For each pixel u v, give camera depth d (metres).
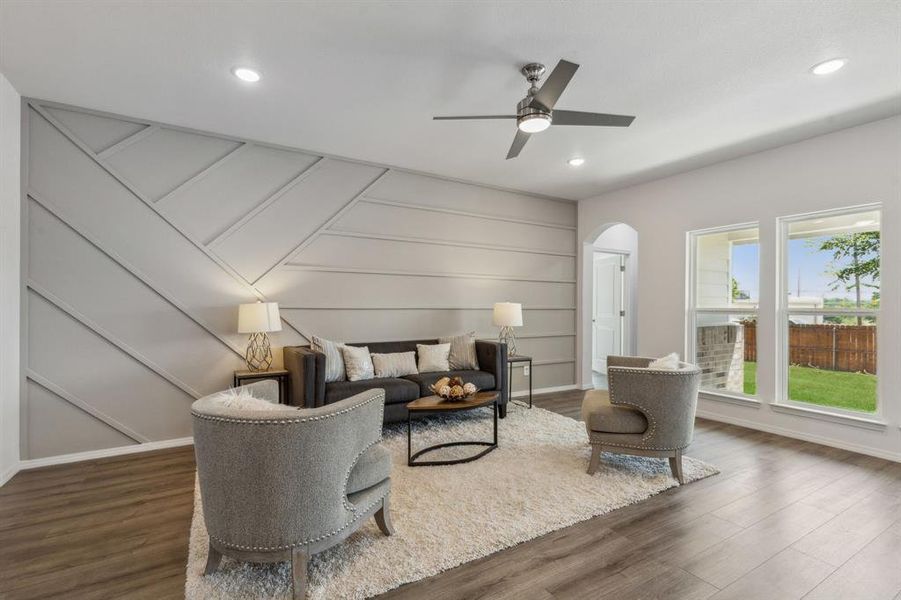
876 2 2.04
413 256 4.71
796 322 3.90
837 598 1.71
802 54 2.48
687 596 1.71
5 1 2.06
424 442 3.48
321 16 2.18
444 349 4.43
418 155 4.22
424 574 1.82
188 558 1.95
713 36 2.32
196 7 2.11
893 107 3.13
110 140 3.33
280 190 3.99
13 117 2.92
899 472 2.97
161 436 3.49
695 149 4.00
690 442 2.82
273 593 1.70
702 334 4.61
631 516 2.34
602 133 3.62
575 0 2.05
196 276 3.62
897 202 3.22
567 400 5.16
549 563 1.92
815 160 3.68
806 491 2.65
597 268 7.31
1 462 2.77
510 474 2.83
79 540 2.11
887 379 3.25
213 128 3.57
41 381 3.08
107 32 2.31
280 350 3.99
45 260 3.11
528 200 5.58
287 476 1.63
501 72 2.70
